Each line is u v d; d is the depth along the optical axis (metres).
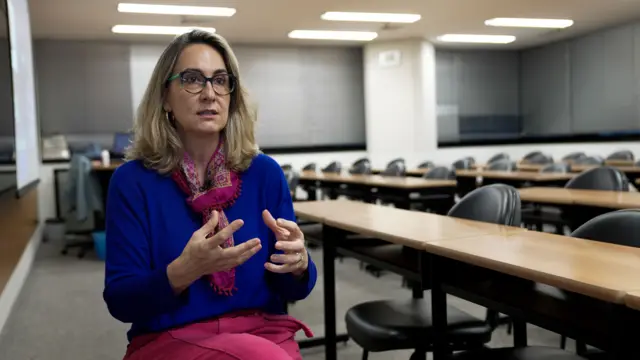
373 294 3.96
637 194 2.88
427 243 1.61
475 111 10.20
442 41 9.28
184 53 1.25
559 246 1.49
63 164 7.36
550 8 7.25
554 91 9.87
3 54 3.51
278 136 9.12
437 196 5.00
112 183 1.24
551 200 2.78
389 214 2.40
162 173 1.23
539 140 10.25
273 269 1.17
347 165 9.52
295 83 9.20
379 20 7.52
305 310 3.61
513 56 10.44
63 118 7.99
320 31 8.12
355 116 9.56
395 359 2.74
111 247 1.18
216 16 6.96
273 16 7.09
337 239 2.43
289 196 1.35
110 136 8.20
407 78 9.09
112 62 8.19
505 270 1.29
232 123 1.29
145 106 1.26
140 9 6.50
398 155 9.23
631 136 8.59
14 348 3.07
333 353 2.50
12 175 3.78
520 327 1.83
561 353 1.49
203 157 1.28
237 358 1.03
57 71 7.94
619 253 1.37
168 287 1.06
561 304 1.40
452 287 1.63
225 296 1.21
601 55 8.94
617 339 1.03
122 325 3.47
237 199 1.26
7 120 3.58
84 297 4.19
